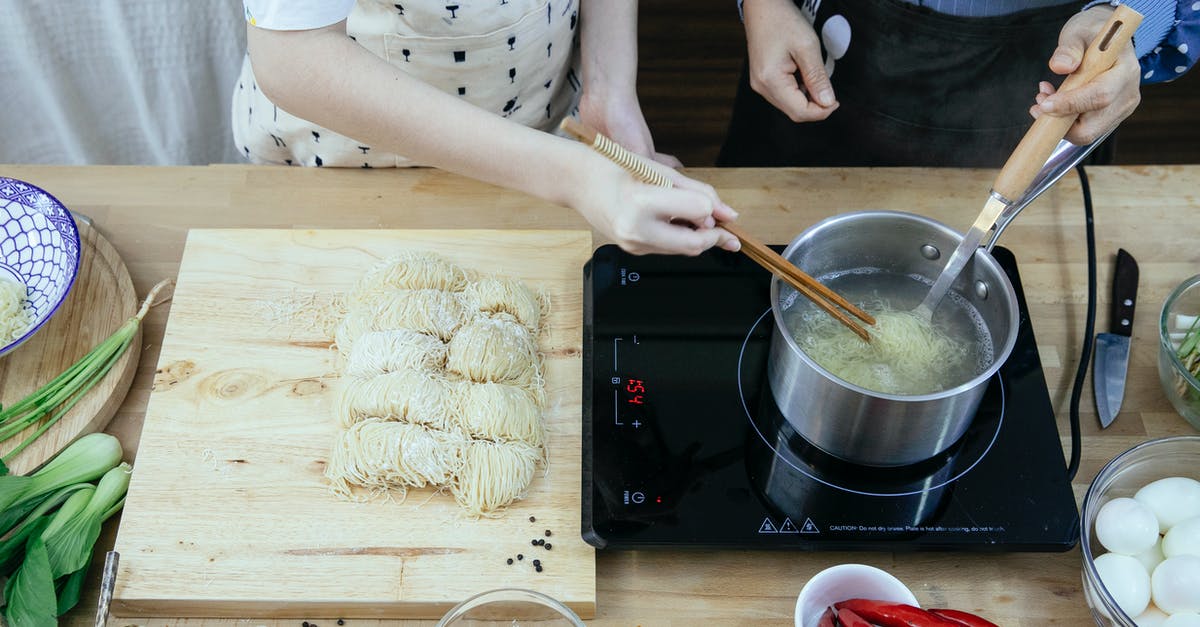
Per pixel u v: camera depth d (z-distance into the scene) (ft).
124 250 3.88
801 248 3.19
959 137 4.90
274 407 3.34
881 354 3.15
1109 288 3.81
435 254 3.70
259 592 2.92
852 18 4.58
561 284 3.74
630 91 4.27
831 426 3.05
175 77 6.01
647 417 3.30
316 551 3.01
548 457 3.26
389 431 3.12
